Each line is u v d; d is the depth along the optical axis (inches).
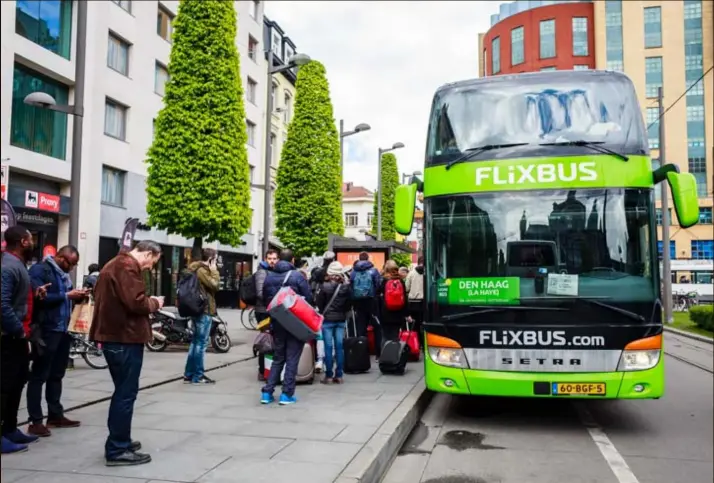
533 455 236.1
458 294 263.7
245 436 224.1
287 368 286.5
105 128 917.2
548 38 2456.9
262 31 1419.8
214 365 418.6
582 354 249.0
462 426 285.7
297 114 1047.0
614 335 248.2
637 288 251.3
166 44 1062.4
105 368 392.8
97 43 880.9
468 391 257.8
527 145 269.7
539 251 258.4
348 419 253.1
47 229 807.7
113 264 191.2
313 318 282.0
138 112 983.6
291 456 198.2
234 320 864.9
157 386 335.6
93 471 180.2
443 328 264.1
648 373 246.2
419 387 333.4
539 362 251.4
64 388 316.2
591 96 275.3
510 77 286.8
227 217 563.2
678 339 727.1
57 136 820.0
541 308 253.1
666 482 204.7
